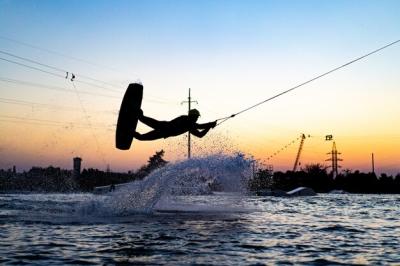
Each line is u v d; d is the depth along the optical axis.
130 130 12.52
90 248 9.58
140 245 10.02
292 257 8.91
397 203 38.03
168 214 18.11
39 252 9.07
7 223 13.80
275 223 15.68
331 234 12.83
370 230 14.13
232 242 10.69
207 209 21.45
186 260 8.35
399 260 8.81
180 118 12.86
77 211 17.84
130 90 12.48
